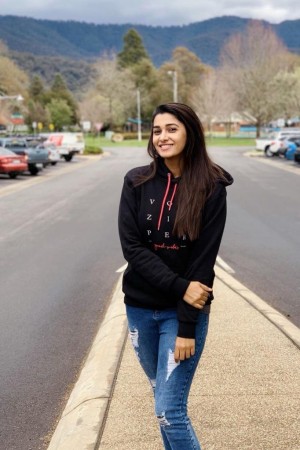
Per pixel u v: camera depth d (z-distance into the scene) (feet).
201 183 9.21
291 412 13.19
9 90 331.16
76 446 11.89
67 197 67.26
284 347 17.47
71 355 19.15
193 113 9.48
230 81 300.40
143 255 9.23
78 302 25.40
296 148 126.11
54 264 33.19
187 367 9.26
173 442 9.27
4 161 93.15
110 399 14.07
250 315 20.85
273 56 278.46
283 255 34.19
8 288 28.02
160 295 9.27
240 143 253.85
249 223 46.50
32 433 14.08
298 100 233.35
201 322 9.36
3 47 422.41
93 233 43.37
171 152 9.32
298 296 25.31
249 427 12.53
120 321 20.16
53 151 126.21
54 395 16.16
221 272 28.78
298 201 60.54
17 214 54.39
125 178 9.73
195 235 9.17
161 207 9.26
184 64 452.35
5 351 19.60
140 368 15.99
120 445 11.93
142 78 394.73
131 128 388.16
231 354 16.89
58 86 457.68
